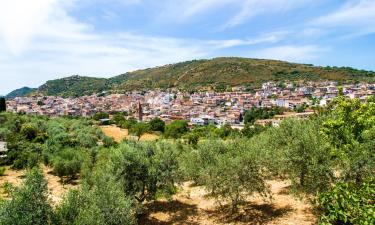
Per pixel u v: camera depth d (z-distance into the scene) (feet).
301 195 57.11
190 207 74.28
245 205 67.92
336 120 47.70
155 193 69.36
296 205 63.41
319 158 49.88
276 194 72.28
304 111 469.57
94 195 46.44
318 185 49.01
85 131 267.80
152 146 75.77
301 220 55.42
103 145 218.18
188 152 95.61
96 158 127.03
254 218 60.39
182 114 606.96
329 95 597.52
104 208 44.45
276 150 66.95
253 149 64.80
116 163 66.23
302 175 54.49
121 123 452.35
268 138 89.92
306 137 54.24
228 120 520.83
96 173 73.82
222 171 61.93
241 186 61.77
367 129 45.14
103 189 48.37
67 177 134.21
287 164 55.98
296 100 613.11
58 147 171.32
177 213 70.85
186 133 358.43
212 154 84.94
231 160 61.46
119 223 45.75
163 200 81.20
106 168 68.74
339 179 48.78
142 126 368.07
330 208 24.40
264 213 61.77
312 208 59.52
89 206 42.52
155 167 69.10
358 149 44.27
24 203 37.81
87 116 614.75
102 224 40.55
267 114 492.95
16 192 38.78
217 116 561.02
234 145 82.53
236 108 623.36
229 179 60.54
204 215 67.77
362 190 24.18
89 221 38.50
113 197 47.19
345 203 23.50
